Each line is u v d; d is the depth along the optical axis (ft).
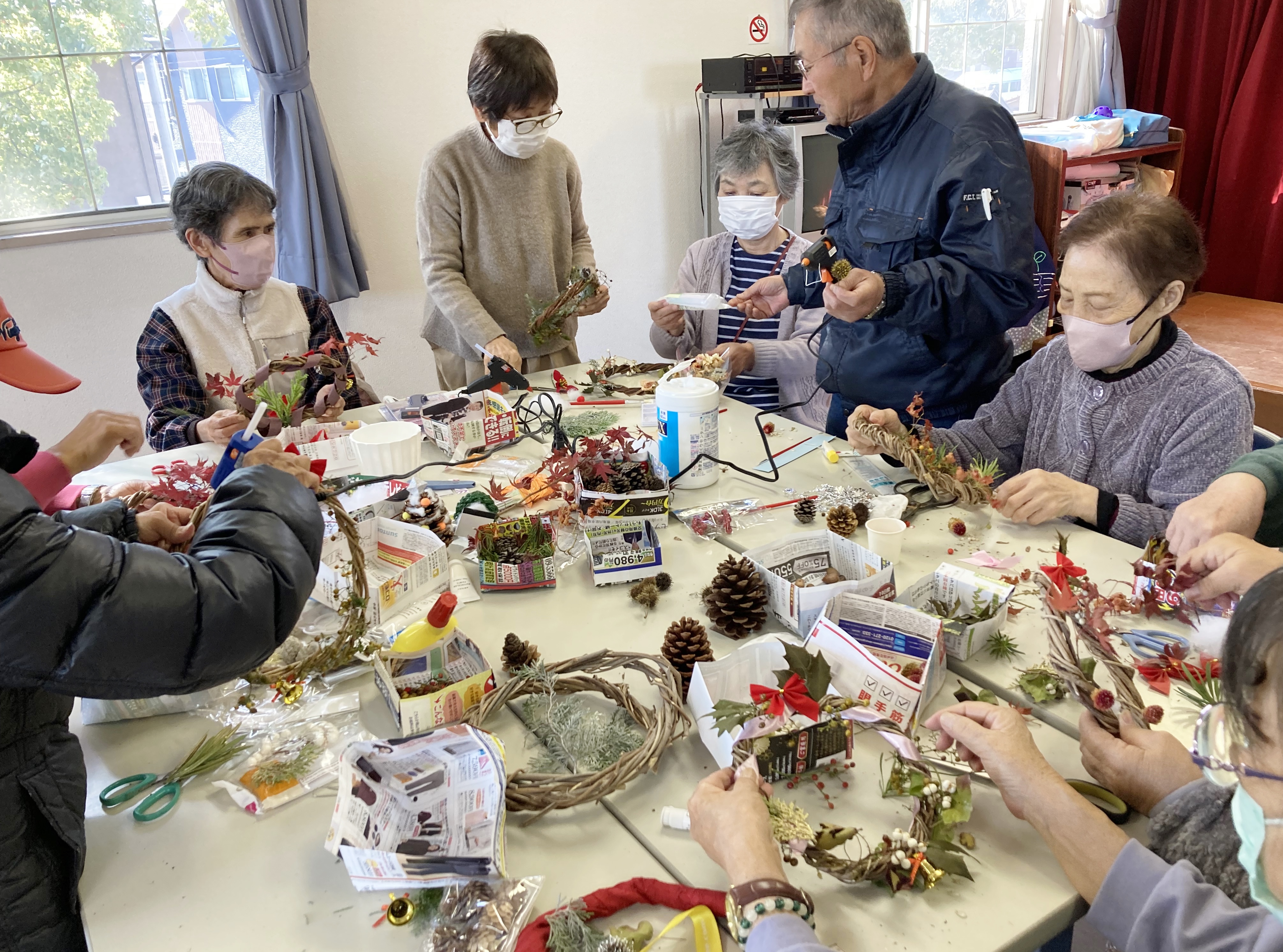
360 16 10.50
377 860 2.58
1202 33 14.94
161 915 2.67
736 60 11.99
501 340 7.68
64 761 2.90
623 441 5.19
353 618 3.68
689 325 8.63
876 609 3.64
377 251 11.39
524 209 8.20
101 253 9.74
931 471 4.97
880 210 6.39
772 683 3.48
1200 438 4.68
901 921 2.52
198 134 10.38
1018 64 16.14
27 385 3.63
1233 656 1.97
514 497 5.23
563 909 2.55
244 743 3.38
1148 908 2.40
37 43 9.27
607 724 3.32
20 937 2.79
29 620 2.35
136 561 2.52
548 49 11.87
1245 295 15.31
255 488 2.91
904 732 3.19
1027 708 3.41
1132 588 4.09
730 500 5.21
